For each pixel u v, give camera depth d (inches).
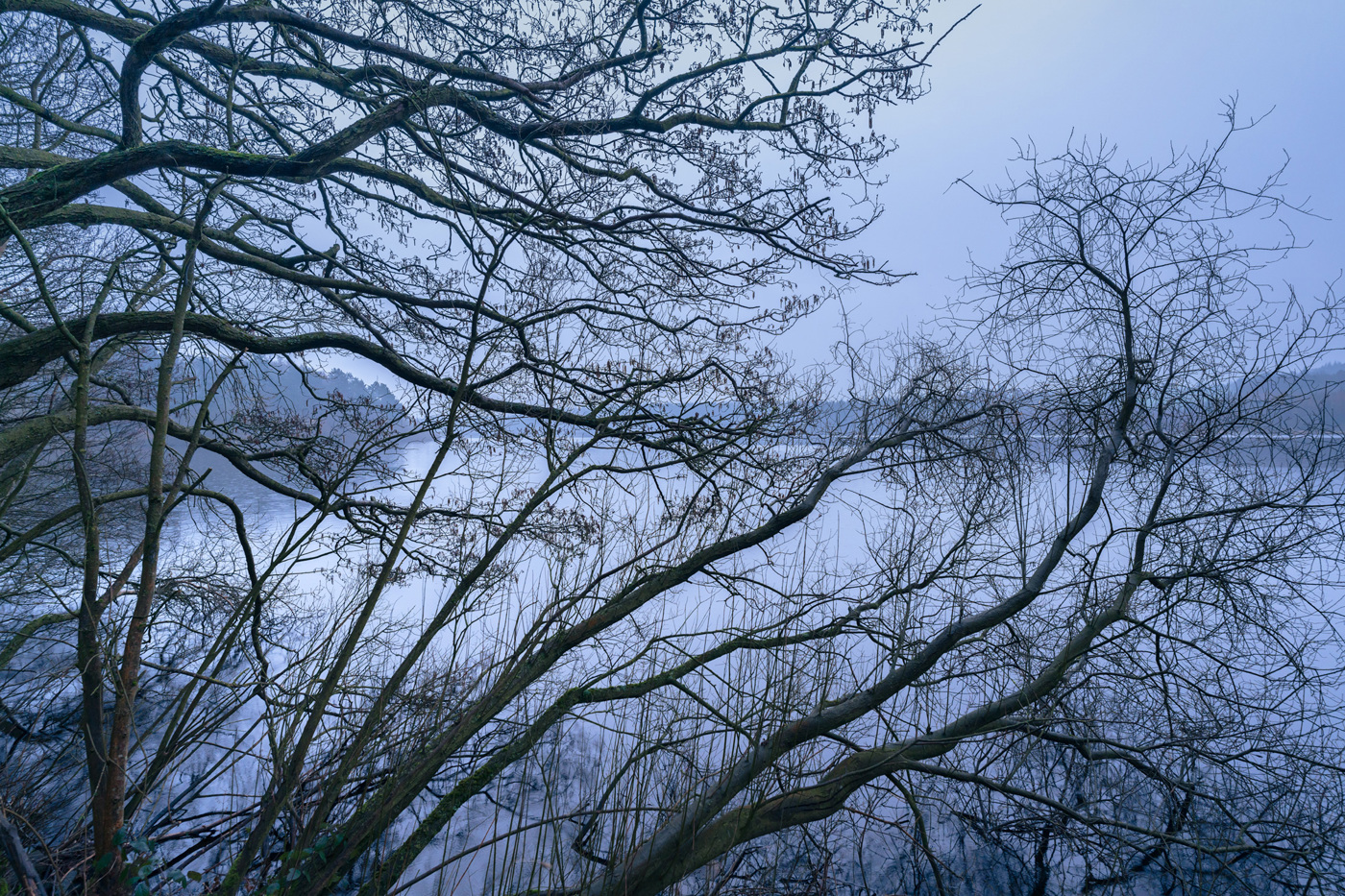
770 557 193.3
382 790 146.4
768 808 177.8
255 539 481.7
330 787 133.3
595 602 176.9
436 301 256.7
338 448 269.1
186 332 231.5
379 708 135.1
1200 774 221.0
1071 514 196.4
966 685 221.0
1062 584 226.7
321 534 218.4
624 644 227.1
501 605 198.2
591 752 244.5
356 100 254.2
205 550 412.8
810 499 178.1
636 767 166.7
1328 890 190.9
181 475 137.0
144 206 274.2
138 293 220.8
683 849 165.3
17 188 196.4
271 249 311.1
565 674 259.9
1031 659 207.9
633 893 159.5
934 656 179.9
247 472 261.7
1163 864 210.1
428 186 277.0
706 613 255.8
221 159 209.5
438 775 243.9
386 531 262.4
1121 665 209.9
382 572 126.0
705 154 265.9
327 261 300.2
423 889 177.0
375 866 186.5
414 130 237.5
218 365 270.7
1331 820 197.2
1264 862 207.9
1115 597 204.8
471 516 229.1
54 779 181.0
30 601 244.7
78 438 126.9
